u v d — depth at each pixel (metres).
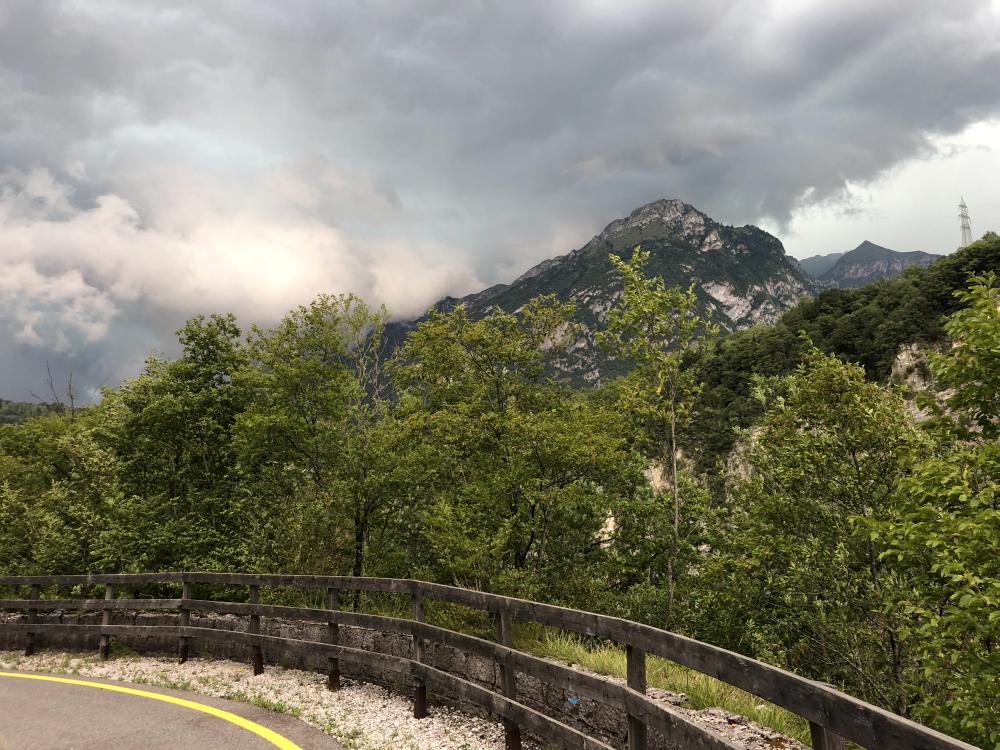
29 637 10.67
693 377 14.94
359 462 16.77
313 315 17.58
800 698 2.70
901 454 9.12
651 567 16.09
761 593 13.33
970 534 7.12
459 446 17.19
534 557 15.66
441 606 10.52
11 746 5.96
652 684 6.55
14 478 29.33
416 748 5.43
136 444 19.88
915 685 9.36
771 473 13.01
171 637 9.80
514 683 5.23
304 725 6.25
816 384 11.95
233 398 19.91
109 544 16.36
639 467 16.12
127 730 6.30
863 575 11.27
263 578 8.32
